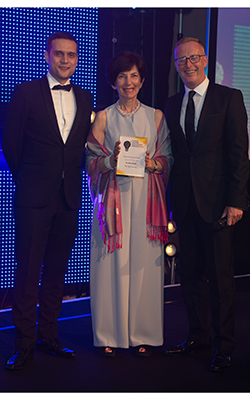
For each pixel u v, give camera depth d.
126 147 2.40
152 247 2.56
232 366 2.40
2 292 3.60
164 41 4.29
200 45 2.43
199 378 2.23
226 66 4.48
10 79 3.47
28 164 2.44
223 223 2.40
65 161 2.45
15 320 2.42
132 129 2.52
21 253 2.43
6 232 3.59
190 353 2.58
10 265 3.62
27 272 2.42
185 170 2.49
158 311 2.58
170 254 4.16
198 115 2.47
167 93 4.35
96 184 2.58
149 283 2.56
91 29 3.80
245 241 4.73
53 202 2.46
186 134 2.47
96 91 3.88
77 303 3.67
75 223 2.59
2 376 2.24
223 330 2.42
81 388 2.11
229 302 2.44
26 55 3.52
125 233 2.53
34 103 2.39
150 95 4.29
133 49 4.20
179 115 2.51
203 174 2.43
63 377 2.24
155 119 2.58
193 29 4.37
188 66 2.40
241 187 2.34
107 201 2.50
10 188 3.57
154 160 2.51
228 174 2.43
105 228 2.51
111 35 4.00
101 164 2.50
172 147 2.57
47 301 2.59
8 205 3.58
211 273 2.46
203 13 4.38
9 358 2.49
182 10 4.29
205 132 2.41
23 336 2.41
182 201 2.50
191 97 2.47
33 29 3.53
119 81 2.46
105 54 3.90
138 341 2.55
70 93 2.51
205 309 2.61
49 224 2.48
